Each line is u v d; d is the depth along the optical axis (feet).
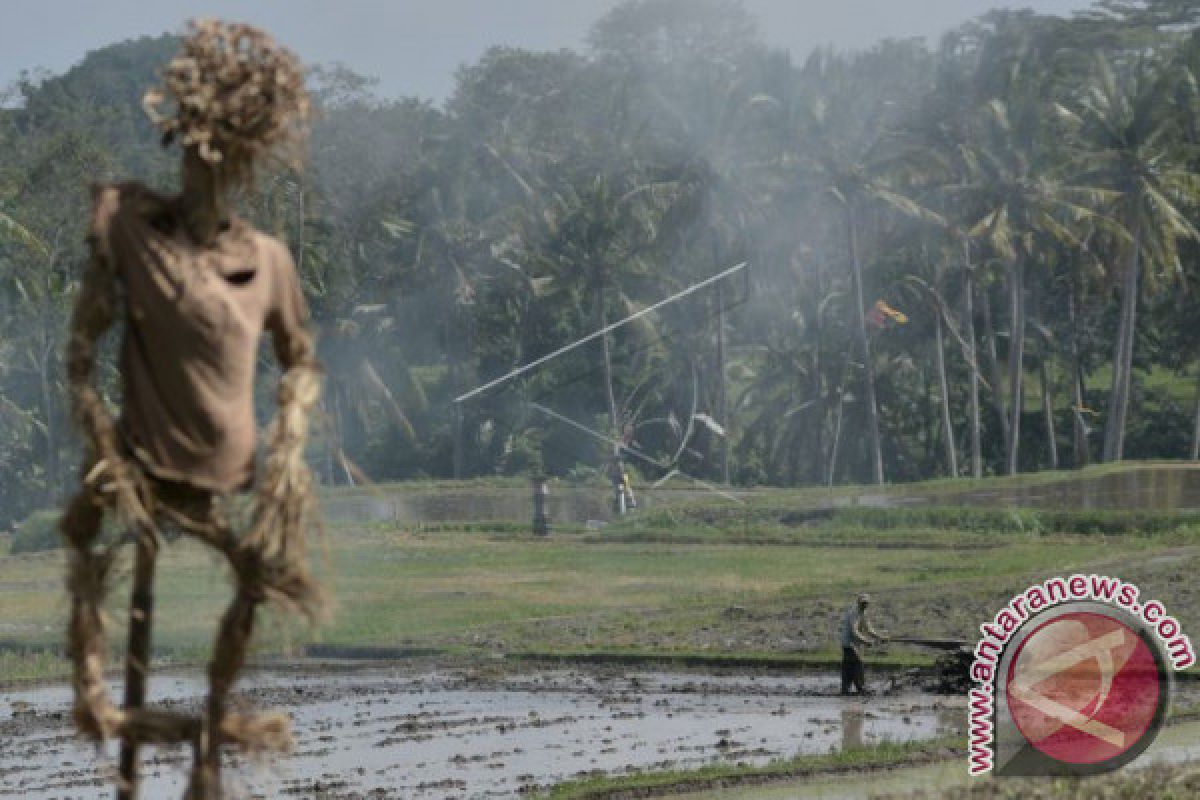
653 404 414.41
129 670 27.17
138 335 26.71
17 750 100.32
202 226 26.96
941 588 174.40
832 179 357.20
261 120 26.84
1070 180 354.13
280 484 27.20
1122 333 343.87
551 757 96.12
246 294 27.09
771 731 105.29
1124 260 345.51
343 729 107.34
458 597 185.78
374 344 412.57
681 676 133.59
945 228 360.48
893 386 418.10
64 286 370.32
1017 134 341.62
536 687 127.44
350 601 181.78
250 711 28.17
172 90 26.66
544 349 419.33
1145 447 426.92
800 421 410.93
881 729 105.29
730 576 201.87
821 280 411.34
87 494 26.78
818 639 147.95
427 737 103.96
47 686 129.70
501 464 415.03
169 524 27.35
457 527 271.69
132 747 27.58
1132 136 337.93
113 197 26.96
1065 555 206.69
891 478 422.41
